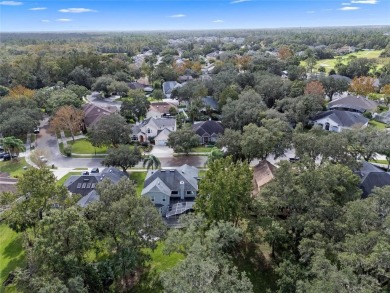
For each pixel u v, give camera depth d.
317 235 28.67
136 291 33.78
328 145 46.19
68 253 29.19
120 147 58.69
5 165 65.06
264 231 36.34
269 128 57.03
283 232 32.47
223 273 26.25
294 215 33.03
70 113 77.88
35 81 122.50
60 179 58.12
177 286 23.83
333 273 22.53
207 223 35.44
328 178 34.81
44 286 25.41
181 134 66.06
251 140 52.53
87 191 48.31
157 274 35.81
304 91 89.25
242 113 71.88
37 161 64.44
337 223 29.45
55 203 37.41
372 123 83.31
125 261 30.88
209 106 92.38
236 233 31.81
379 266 23.38
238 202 35.53
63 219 28.98
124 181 36.16
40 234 30.16
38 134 82.44
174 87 118.81
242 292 24.23
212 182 37.12
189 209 45.75
